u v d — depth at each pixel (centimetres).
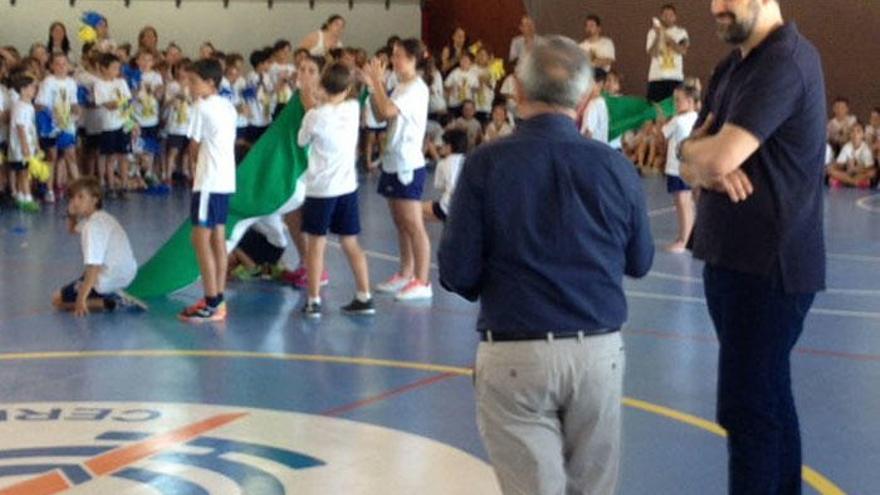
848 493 516
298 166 939
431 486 519
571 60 377
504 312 371
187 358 747
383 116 898
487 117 2102
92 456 555
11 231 1270
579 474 384
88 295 885
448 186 1035
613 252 379
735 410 414
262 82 1802
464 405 645
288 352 765
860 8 2027
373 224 1359
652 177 1969
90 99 1598
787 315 407
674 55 1936
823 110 404
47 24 2003
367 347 779
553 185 372
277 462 549
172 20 2105
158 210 1476
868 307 927
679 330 839
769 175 398
